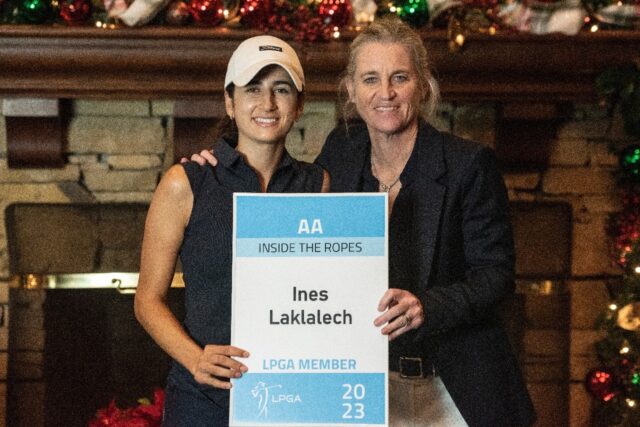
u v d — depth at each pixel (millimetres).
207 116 3730
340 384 2205
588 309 4102
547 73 3734
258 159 2316
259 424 2193
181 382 2289
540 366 4109
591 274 4090
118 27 3531
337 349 2203
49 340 3947
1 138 3838
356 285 2207
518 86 3750
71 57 3562
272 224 2203
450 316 2381
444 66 3660
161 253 2273
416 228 2502
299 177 2379
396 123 2494
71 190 3887
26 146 3779
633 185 4039
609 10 3672
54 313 3943
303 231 2205
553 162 4035
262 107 2268
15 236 3904
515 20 3604
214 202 2254
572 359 4109
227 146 2301
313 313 2203
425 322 2348
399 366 2551
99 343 3959
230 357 2189
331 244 2207
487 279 2467
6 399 3951
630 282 3695
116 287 3943
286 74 2285
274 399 2195
